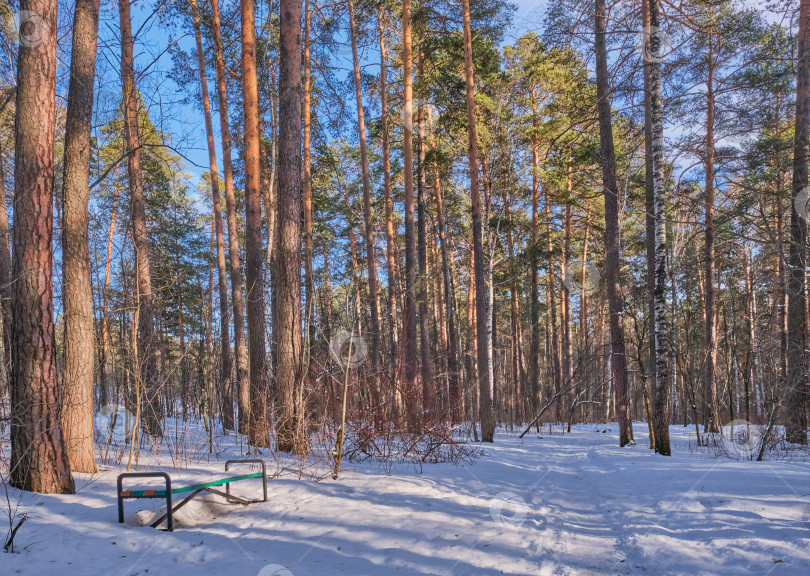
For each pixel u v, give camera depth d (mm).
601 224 26672
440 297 30922
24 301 6137
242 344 16062
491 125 19797
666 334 11445
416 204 24766
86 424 7434
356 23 19688
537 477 8734
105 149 16750
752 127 16688
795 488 6148
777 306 17125
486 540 4949
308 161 18297
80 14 7676
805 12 12750
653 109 11648
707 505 5777
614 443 15188
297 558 4445
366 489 7004
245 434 12805
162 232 23984
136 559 4387
